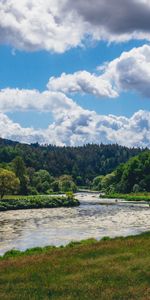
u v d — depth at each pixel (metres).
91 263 26.61
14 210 107.56
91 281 22.16
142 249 30.77
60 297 19.44
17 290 21.05
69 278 23.00
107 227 64.50
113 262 26.45
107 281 22.00
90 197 182.38
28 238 52.25
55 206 121.31
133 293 19.56
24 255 33.81
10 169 161.25
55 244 46.94
